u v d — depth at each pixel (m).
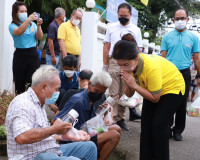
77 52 6.27
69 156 2.68
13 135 2.36
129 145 4.71
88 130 3.05
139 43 5.38
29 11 10.84
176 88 3.33
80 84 4.00
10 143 2.40
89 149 2.79
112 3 8.41
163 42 5.16
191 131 5.83
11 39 5.66
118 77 5.20
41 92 2.44
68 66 4.49
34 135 2.25
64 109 3.15
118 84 5.23
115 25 5.32
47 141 2.54
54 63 6.28
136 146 4.69
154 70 3.03
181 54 4.93
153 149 3.33
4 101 4.39
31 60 4.99
